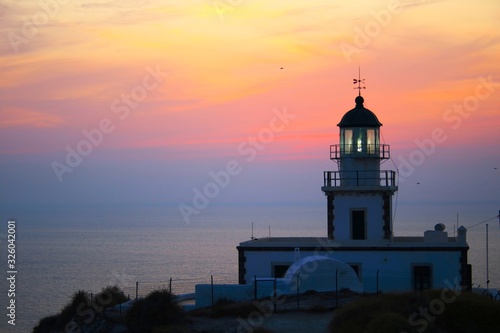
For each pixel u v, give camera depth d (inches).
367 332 2075.5
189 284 4589.1
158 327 2364.7
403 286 3120.1
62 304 4434.1
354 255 3149.6
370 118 3400.6
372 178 3366.1
